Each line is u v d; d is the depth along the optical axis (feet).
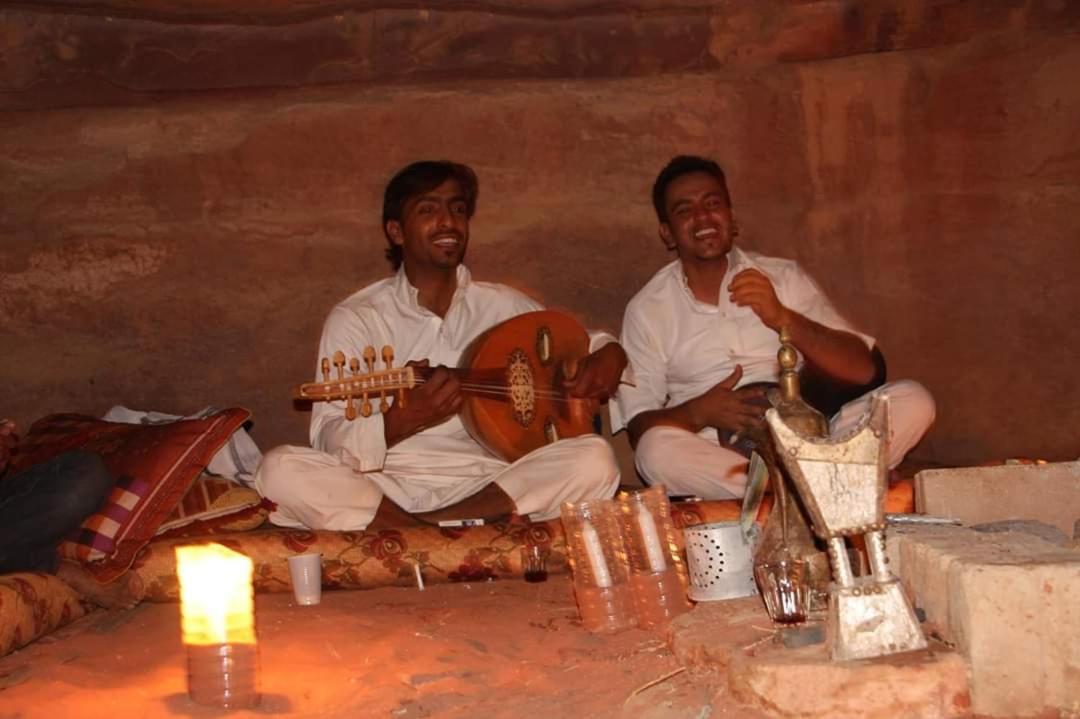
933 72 23.32
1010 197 22.93
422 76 23.09
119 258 22.33
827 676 8.57
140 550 15.16
